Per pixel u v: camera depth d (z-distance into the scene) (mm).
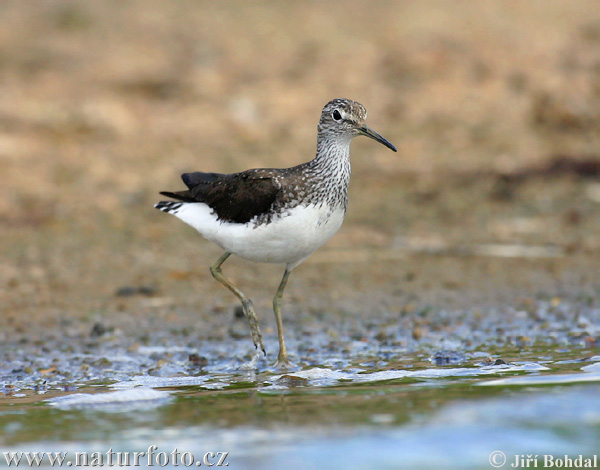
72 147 19391
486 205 17266
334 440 7031
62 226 15844
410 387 8523
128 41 24719
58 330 11469
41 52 23688
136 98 21844
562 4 28188
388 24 26141
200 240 15633
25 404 8297
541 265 14500
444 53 24312
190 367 9883
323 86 22562
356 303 12781
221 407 8031
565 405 7719
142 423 7590
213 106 21672
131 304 12594
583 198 17469
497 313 12211
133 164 18781
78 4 26828
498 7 27688
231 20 26500
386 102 22016
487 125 20938
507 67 23594
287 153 19234
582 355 9820
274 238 9656
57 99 21359
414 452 6750
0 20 25641
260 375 9422
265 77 23016
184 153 19328
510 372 9023
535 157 19312
